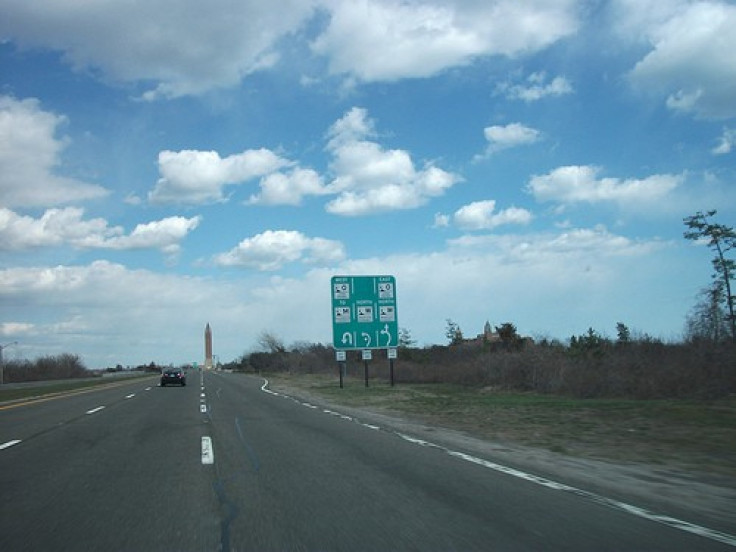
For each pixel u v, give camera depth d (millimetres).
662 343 32594
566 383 32156
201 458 13492
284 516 8453
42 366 106062
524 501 9172
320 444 15570
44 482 11000
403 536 7445
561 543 7121
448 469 11859
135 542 7359
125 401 33719
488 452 14055
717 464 12336
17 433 18609
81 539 7492
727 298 33219
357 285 42000
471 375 42438
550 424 19328
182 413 25297
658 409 21203
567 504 8969
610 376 29391
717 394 24703
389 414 24156
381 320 42250
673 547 6977
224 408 27719
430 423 20562
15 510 8945
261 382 61812
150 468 12328
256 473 11656
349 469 11961
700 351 27219
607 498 9344
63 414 25453
